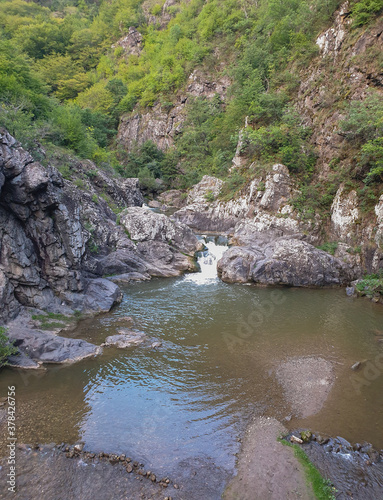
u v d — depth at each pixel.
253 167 38.41
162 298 22.91
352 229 28.73
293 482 9.07
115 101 77.69
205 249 32.31
